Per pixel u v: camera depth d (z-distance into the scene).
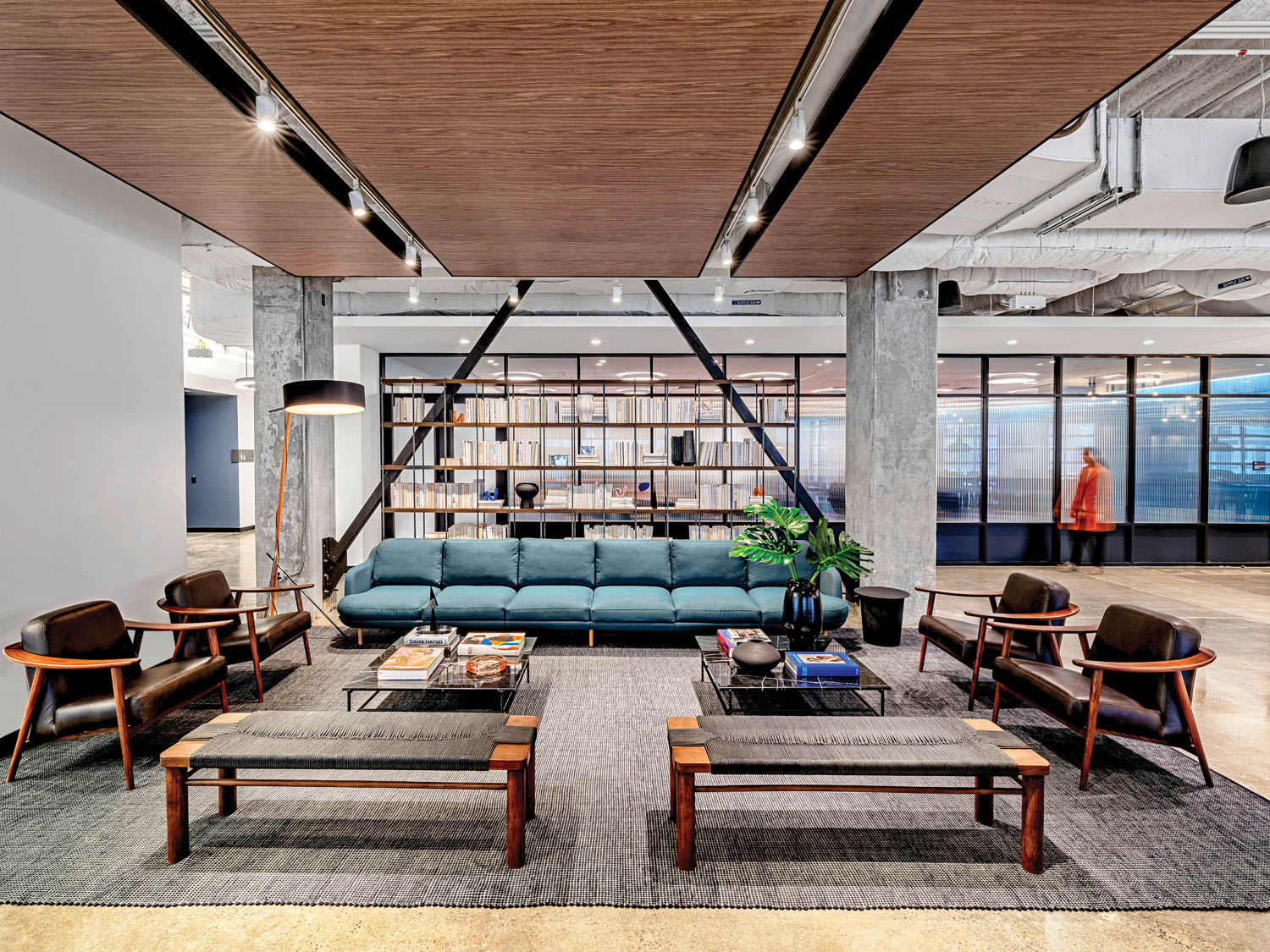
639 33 1.93
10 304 3.01
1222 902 2.00
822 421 8.60
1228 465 8.45
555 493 6.09
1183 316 6.70
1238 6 2.74
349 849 2.25
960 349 8.07
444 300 6.74
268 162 2.81
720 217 3.48
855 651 4.64
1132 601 6.27
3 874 2.10
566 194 3.18
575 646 4.61
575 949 1.80
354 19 1.83
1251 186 3.17
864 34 2.22
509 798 2.13
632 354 8.49
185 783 2.17
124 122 2.46
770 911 1.96
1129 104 3.79
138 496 3.79
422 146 2.68
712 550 5.05
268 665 4.23
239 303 6.17
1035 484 8.49
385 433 8.48
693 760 2.14
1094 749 3.07
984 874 2.14
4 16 1.80
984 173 2.99
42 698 2.73
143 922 1.89
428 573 4.99
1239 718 3.42
